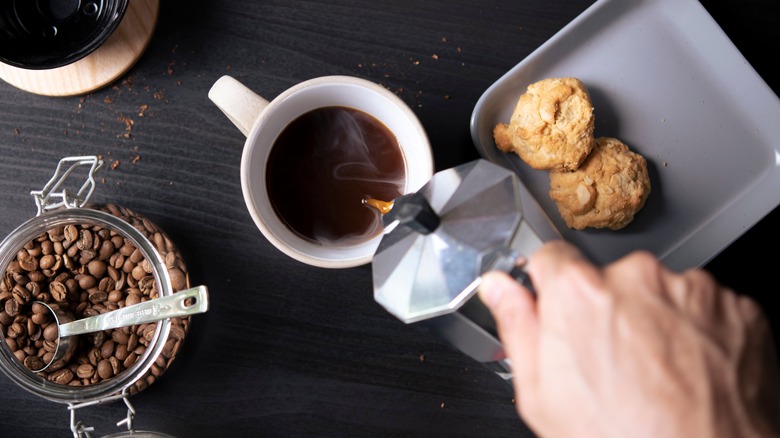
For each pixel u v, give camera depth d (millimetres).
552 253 333
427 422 584
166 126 584
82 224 551
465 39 587
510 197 397
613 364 297
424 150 507
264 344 583
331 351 583
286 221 536
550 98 548
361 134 531
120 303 564
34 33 562
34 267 556
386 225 432
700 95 579
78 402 546
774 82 595
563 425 311
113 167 584
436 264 403
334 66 585
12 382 577
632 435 290
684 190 578
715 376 290
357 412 583
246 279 582
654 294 308
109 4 557
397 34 586
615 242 576
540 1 588
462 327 410
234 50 585
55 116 583
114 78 577
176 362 580
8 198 583
